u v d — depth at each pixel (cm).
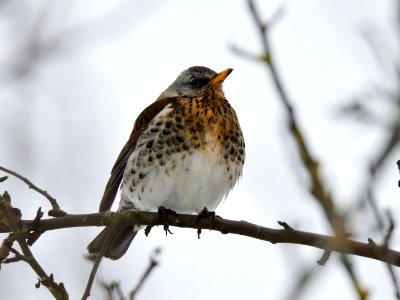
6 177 1081
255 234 1114
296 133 805
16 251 945
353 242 945
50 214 1132
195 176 1409
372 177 755
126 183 1456
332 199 718
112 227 1243
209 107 1450
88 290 940
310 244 1024
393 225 783
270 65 891
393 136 896
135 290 992
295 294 753
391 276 764
